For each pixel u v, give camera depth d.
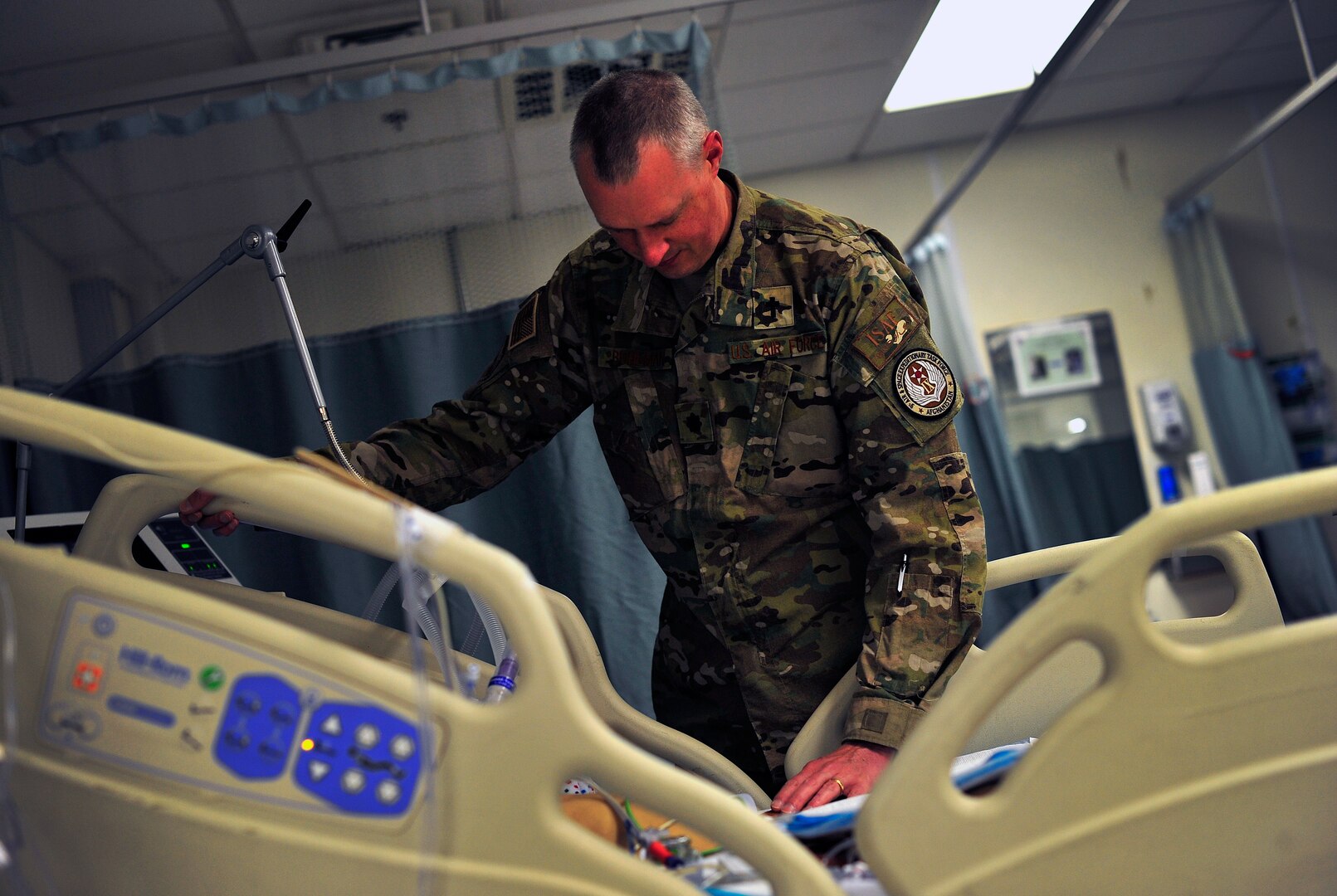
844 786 0.98
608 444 1.41
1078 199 4.83
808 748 1.20
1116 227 4.81
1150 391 4.62
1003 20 3.67
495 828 0.68
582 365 1.42
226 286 2.37
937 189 4.80
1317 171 4.83
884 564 1.19
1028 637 0.69
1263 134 3.98
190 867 0.69
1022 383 4.67
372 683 0.69
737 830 0.68
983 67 4.04
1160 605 4.49
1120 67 4.38
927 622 1.13
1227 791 0.70
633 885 0.68
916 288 1.36
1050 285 4.76
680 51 2.36
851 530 1.33
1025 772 0.69
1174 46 4.27
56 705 0.71
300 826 0.68
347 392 2.33
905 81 4.08
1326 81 3.57
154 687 0.70
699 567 1.33
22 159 2.40
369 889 0.68
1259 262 4.80
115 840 0.70
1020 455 4.62
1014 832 0.69
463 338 2.33
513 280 2.34
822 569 1.32
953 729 0.69
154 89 2.41
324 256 2.37
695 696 1.39
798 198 4.79
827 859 0.78
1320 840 0.71
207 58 3.18
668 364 1.35
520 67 2.37
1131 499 4.57
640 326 1.37
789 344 1.29
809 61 3.82
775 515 1.31
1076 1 3.53
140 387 2.37
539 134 2.38
